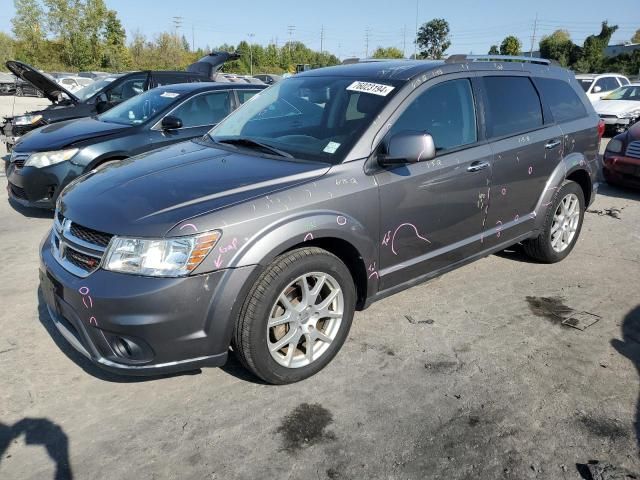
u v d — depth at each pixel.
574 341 3.53
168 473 2.40
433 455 2.52
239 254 2.63
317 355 3.10
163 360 2.61
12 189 6.16
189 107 6.60
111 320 2.52
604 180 8.52
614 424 2.73
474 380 3.09
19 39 46.00
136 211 2.69
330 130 3.37
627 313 3.94
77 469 2.41
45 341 3.45
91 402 2.87
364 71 3.77
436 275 3.73
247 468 2.43
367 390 2.99
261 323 2.76
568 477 2.40
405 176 3.29
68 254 2.83
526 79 4.35
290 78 4.23
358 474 2.40
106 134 6.10
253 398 2.91
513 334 3.62
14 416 2.75
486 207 3.90
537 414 2.80
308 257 2.87
